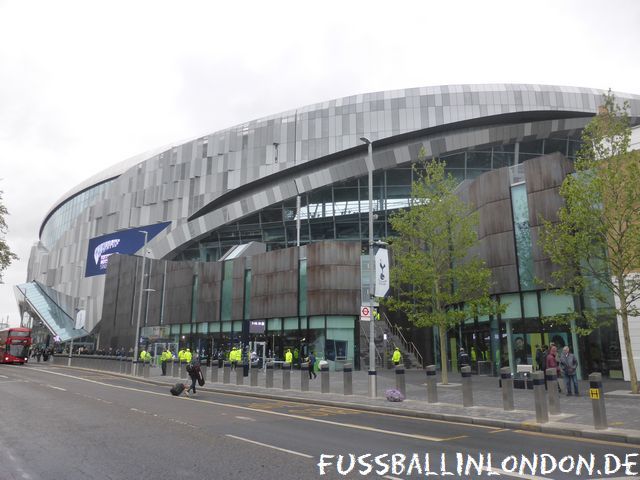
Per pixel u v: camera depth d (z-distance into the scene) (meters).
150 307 54.53
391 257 38.72
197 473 7.16
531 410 13.71
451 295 23.45
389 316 39.81
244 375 31.58
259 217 58.72
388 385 23.28
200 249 63.12
